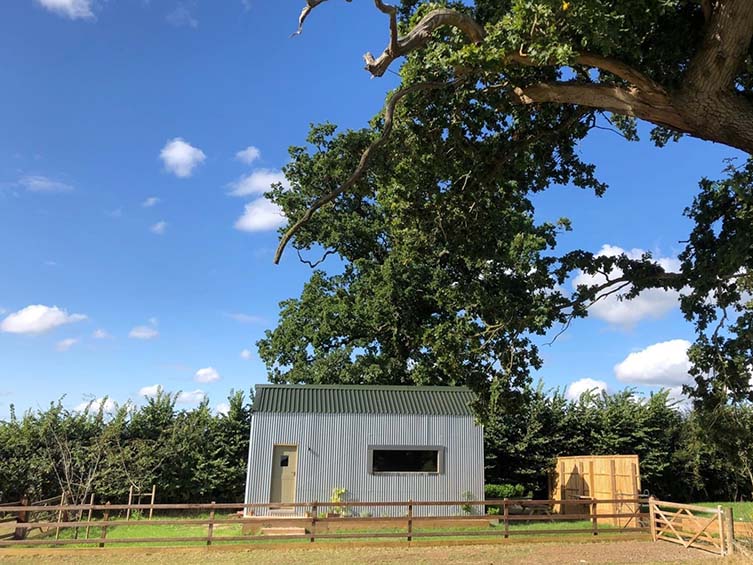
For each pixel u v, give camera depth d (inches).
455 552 607.2
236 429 1104.2
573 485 966.4
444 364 474.9
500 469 1154.0
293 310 1216.8
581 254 458.9
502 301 460.8
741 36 286.7
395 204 447.2
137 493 953.5
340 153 1082.1
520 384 453.1
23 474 939.3
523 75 354.6
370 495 804.0
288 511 784.3
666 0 295.4
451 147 398.3
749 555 542.6
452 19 311.3
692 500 1245.7
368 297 1121.4
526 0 292.8
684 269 431.8
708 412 439.5
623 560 559.2
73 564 542.3
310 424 816.9
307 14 257.0
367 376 1107.9
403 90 329.7
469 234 452.8
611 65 313.7
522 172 452.8
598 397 1263.5
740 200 391.9
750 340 416.8
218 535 734.5
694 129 322.3
